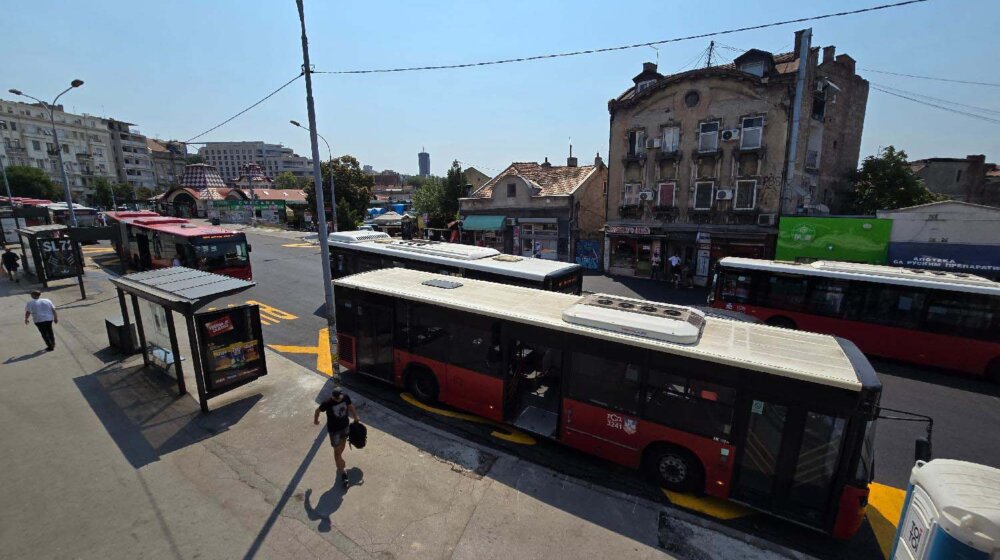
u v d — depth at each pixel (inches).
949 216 717.9
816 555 243.6
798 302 574.2
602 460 327.3
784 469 251.4
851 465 232.5
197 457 313.7
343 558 230.5
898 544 196.9
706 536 254.4
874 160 1051.9
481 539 245.8
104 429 346.9
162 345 446.0
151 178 4284.0
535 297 390.0
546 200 1144.2
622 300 355.3
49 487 278.7
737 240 904.3
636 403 293.7
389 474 301.0
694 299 836.0
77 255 711.1
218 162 7317.9
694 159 940.0
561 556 235.8
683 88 933.8
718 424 268.2
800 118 855.1
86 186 3585.1
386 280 450.3
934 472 181.6
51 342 502.0
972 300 472.7
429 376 398.0
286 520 255.8
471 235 1293.1
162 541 238.4
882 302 520.1
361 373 444.5
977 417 399.9
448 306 371.9
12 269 843.4
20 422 354.3
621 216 1059.9
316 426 358.9
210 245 759.1
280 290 835.4
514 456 328.5
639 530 257.0
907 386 464.4
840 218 797.9
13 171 2544.3
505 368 349.1
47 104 882.8
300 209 2172.7
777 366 248.4
